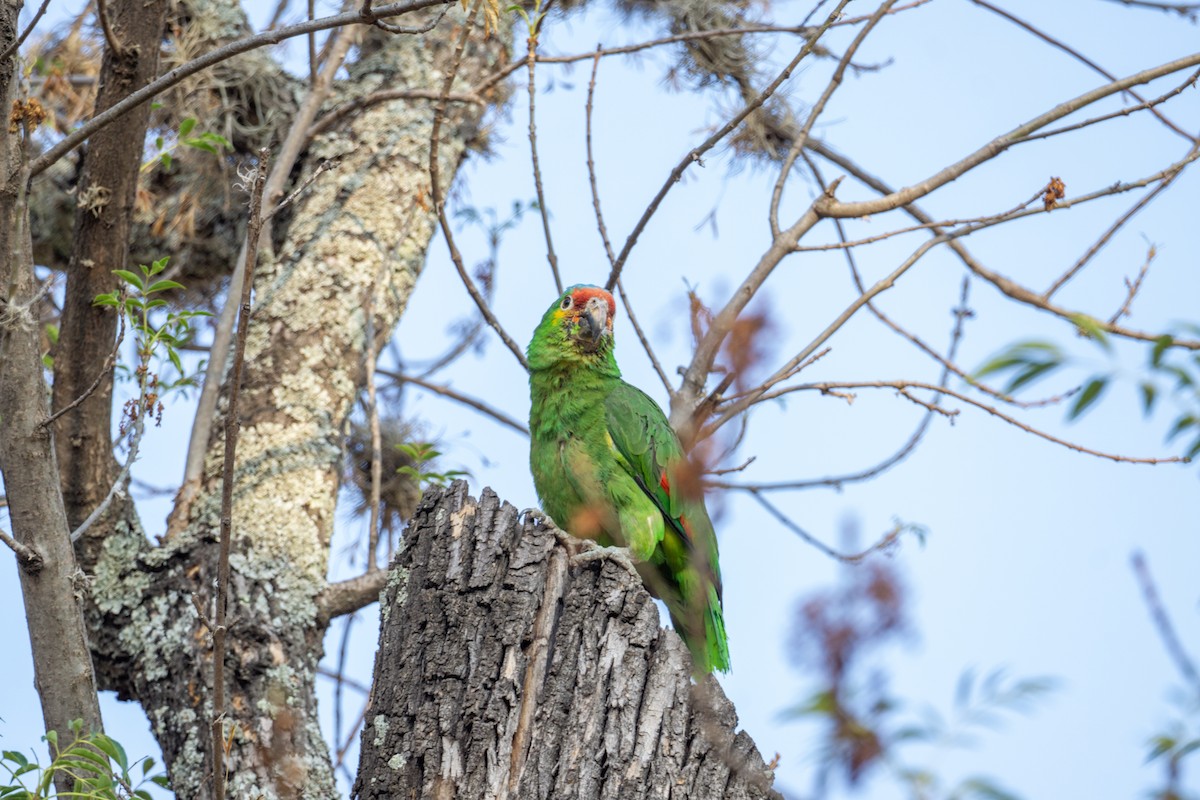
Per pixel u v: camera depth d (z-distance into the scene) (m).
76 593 8.65
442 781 7.09
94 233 10.34
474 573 7.59
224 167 14.22
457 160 14.58
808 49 10.37
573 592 7.61
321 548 11.17
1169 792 4.32
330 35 13.53
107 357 10.52
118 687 10.42
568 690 7.29
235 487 11.21
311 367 12.14
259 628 10.23
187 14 14.88
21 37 8.04
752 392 10.21
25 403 8.50
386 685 7.55
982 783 3.79
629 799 7.00
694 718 7.27
